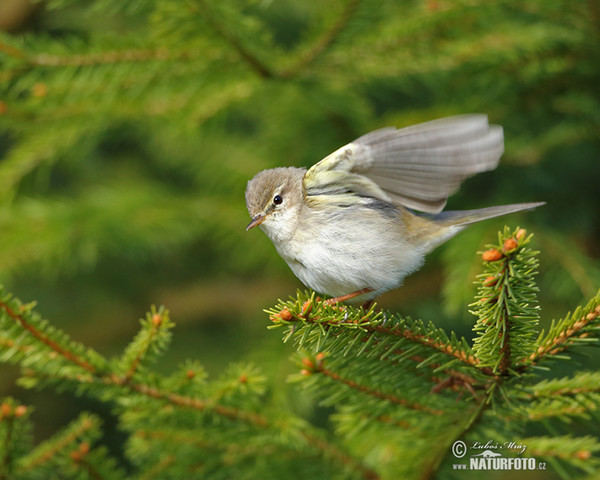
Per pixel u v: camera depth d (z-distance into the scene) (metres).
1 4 13.51
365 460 7.13
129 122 10.68
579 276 10.55
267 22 13.35
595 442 6.24
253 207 7.73
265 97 12.13
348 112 12.13
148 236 12.12
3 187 10.44
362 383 6.64
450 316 12.23
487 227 11.16
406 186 6.54
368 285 7.41
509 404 5.77
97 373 6.67
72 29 13.21
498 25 9.32
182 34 8.64
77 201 12.56
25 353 6.53
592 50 9.53
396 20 9.08
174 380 6.83
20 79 8.99
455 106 11.14
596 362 10.91
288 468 6.93
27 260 11.23
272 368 10.30
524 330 5.45
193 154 14.20
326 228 7.31
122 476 6.98
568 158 12.48
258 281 14.41
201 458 7.03
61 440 6.96
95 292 14.23
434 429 6.27
